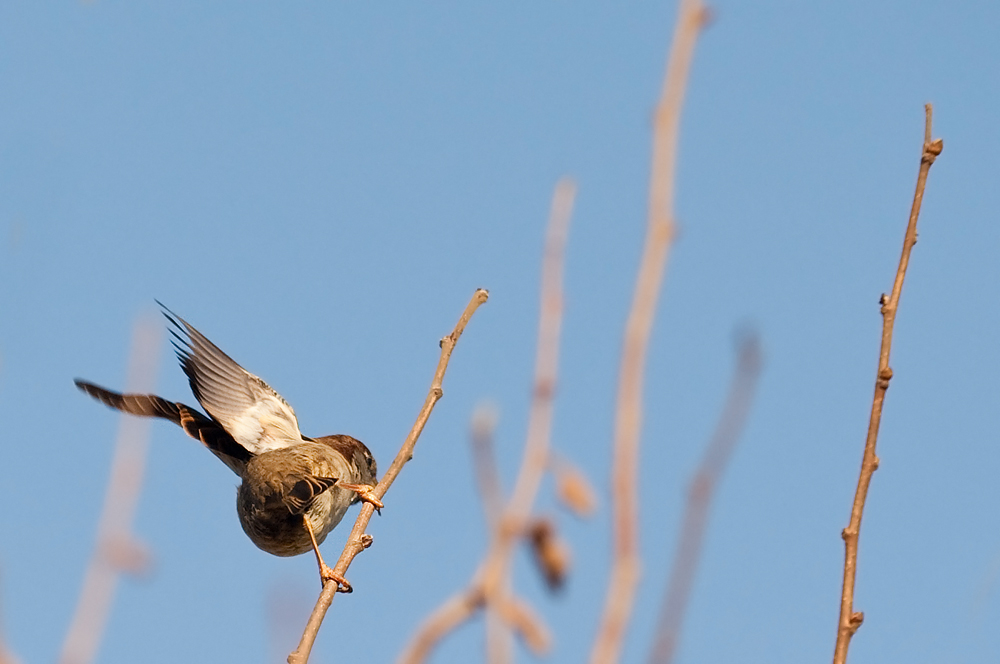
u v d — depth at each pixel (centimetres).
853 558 664
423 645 538
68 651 590
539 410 582
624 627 491
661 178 570
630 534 504
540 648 534
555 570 548
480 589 545
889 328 716
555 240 631
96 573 614
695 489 521
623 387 522
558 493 561
